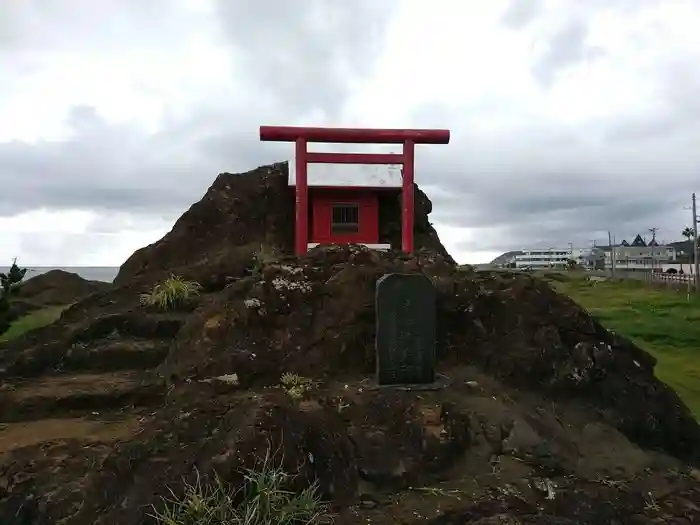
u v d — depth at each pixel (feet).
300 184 46.06
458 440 24.81
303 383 28.73
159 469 20.54
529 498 22.13
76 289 82.74
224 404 25.17
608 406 31.09
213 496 18.21
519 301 34.27
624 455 27.96
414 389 27.96
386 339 29.04
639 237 360.28
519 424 26.71
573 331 33.88
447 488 22.50
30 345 38.32
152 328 38.29
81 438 27.12
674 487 25.86
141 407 31.50
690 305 107.65
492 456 24.99
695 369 60.18
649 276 172.65
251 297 33.06
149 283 45.16
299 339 31.58
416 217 61.05
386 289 29.07
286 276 34.32
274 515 18.15
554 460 25.76
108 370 35.70
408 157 46.96
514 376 31.63
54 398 31.14
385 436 24.57
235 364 29.50
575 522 20.90
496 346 32.76
